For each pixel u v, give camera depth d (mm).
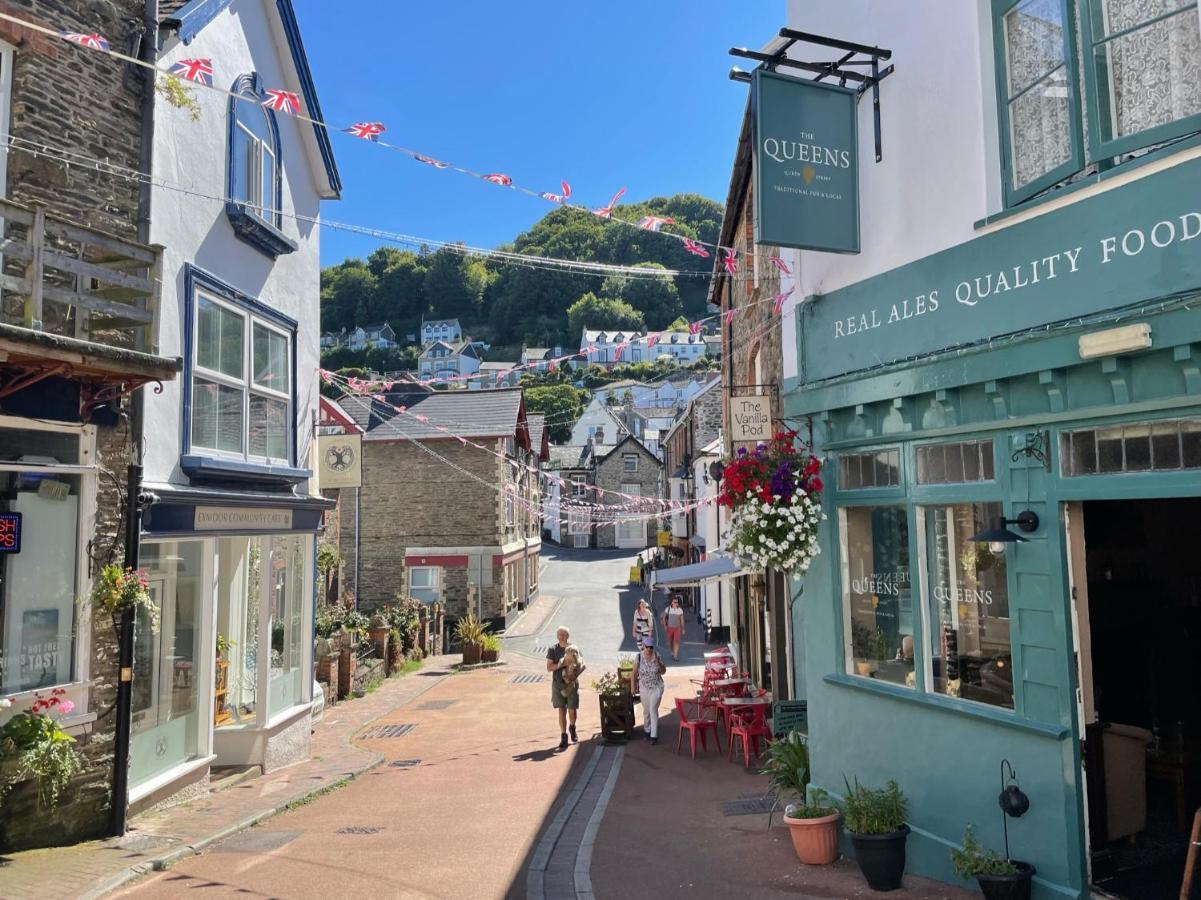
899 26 6871
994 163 5941
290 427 12125
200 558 10000
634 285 98188
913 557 6551
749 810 8719
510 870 7160
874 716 6957
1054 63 5578
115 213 8406
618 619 34125
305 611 12844
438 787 10656
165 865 7223
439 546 31469
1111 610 7918
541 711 16500
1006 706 5742
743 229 14891
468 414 33500
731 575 14406
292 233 12328
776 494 7281
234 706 11766
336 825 8805
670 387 87062
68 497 7707
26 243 7031
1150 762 6652
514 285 102625
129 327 8008
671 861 7207
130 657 8180
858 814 6309
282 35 11945
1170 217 4715
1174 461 4805
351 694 18516
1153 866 5641
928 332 6430
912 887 6086
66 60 7965
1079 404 5266
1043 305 5465
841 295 7426
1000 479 5770
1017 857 5574
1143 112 5016
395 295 106250
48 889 6316
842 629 7438
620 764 11508
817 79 7070
